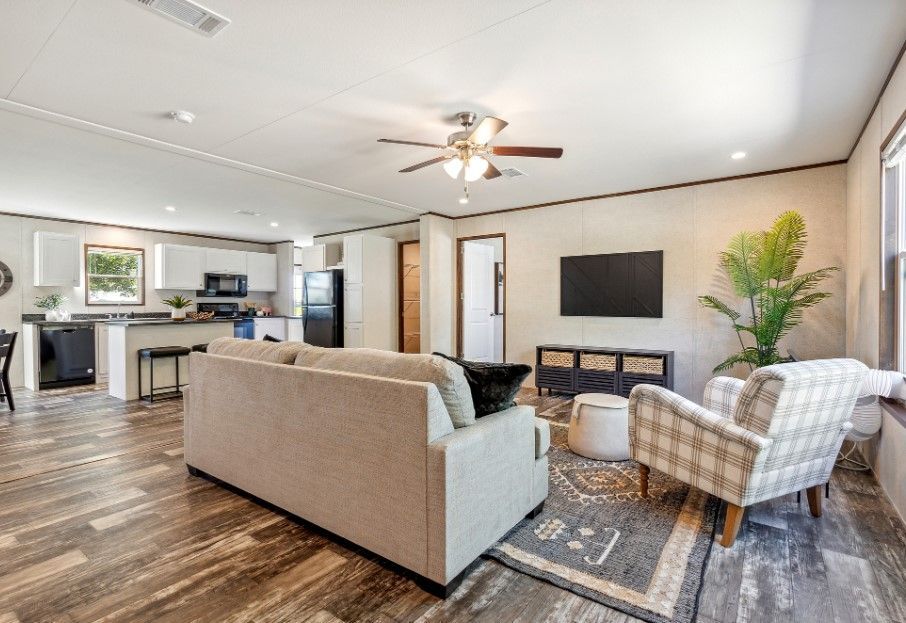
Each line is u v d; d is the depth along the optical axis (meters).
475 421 2.05
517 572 1.94
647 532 2.26
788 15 2.02
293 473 2.29
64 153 3.81
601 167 4.25
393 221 7.11
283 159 4.02
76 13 1.99
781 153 3.85
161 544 2.15
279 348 2.58
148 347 5.32
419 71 2.52
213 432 2.77
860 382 2.20
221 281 8.16
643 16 2.03
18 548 2.11
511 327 6.08
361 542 2.01
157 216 6.54
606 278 5.30
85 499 2.63
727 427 2.11
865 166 3.27
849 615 1.67
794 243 3.73
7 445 3.61
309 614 1.68
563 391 5.30
